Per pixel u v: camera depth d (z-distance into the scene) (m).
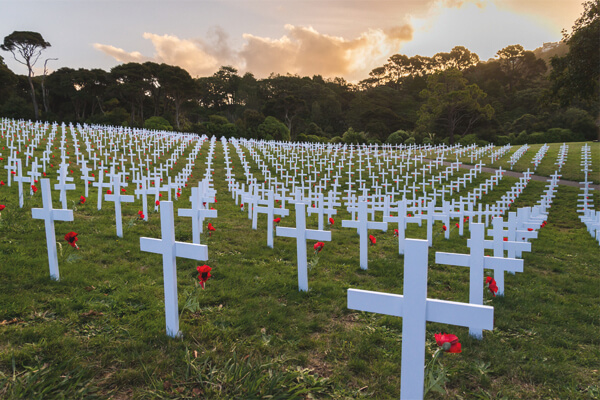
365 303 2.12
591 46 22.42
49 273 4.41
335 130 95.94
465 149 39.44
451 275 5.98
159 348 3.05
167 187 10.02
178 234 7.32
